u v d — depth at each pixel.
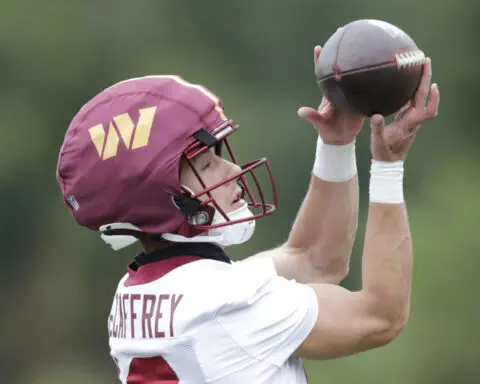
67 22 108.31
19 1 106.88
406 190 89.75
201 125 13.02
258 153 94.31
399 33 13.23
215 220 13.27
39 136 102.94
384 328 13.09
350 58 13.16
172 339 12.86
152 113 12.98
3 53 105.81
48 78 106.19
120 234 13.41
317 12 107.69
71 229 93.00
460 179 87.94
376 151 13.20
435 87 13.10
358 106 13.33
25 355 87.75
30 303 91.19
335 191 14.98
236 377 12.82
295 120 99.12
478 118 101.06
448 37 105.44
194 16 110.94
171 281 13.06
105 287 89.50
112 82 108.12
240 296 12.77
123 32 110.50
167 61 108.31
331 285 13.31
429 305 59.81
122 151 12.95
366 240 13.25
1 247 94.56
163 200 12.97
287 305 12.92
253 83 106.88
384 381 55.03
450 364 56.91
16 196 97.00
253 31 109.19
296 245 15.20
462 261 63.53
